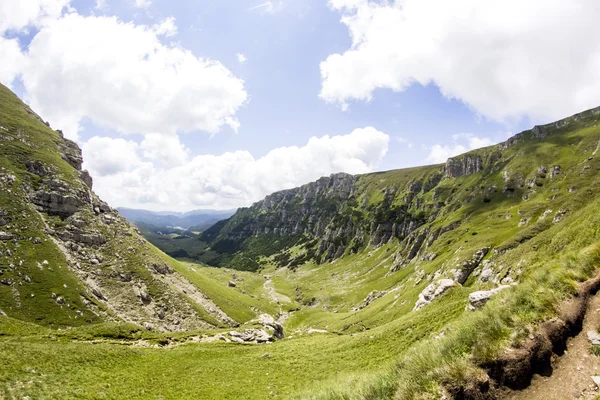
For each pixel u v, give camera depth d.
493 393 11.46
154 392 38.66
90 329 73.12
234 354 62.97
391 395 13.09
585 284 15.32
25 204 125.19
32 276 101.31
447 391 11.84
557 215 130.62
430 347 14.21
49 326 89.31
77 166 173.50
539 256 70.50
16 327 68.50
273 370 50.75
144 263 139.38
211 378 46.81
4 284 94.62
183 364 52.97
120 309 111.56
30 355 39.62
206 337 84.31
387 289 195.12
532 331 13.07
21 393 29.59
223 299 164.38
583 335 12.78
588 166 191.75
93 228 137.50
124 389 37.53
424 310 56.09
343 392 14.99
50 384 33.09
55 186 139.12
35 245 112.19
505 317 14.18
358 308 189.12
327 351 57.56
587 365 11.32
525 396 11.09
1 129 151.12
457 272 131.12
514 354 12.27
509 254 106.56
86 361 44.00
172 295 131.50
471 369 12.15
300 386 41.72
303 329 159.62
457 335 14.20
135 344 70.25
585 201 127.00
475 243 152.38
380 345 49.84
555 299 14.48
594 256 17.05
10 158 139.25
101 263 126.62
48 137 172.00
